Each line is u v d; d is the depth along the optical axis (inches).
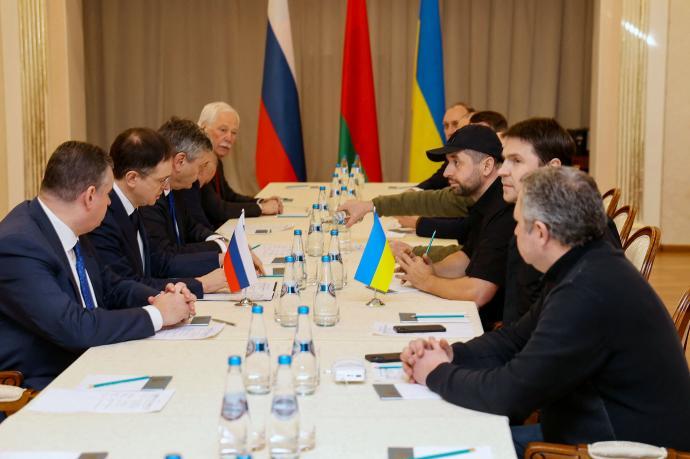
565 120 347.6
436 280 113.2
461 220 156.3
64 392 74.1
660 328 71.9
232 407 59.3
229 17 346.6
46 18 264.4
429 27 289.6
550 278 74.9
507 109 347.3
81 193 94.4
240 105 351.3
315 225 140.0
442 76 291.4
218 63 348.5
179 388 75.4
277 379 60.2
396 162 355.6
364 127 306.8
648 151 278.8
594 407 73.2
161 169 118.6
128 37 343.6
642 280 72.9
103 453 61.2
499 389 70.1
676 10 271.9
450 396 72.4
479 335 92.5
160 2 343.9
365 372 79.3
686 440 72.5
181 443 63.2
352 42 304.8
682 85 275.4
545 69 344.5
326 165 354.6
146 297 108.0
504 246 110.9
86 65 342.3
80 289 99.2
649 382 71.4
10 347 94.3
